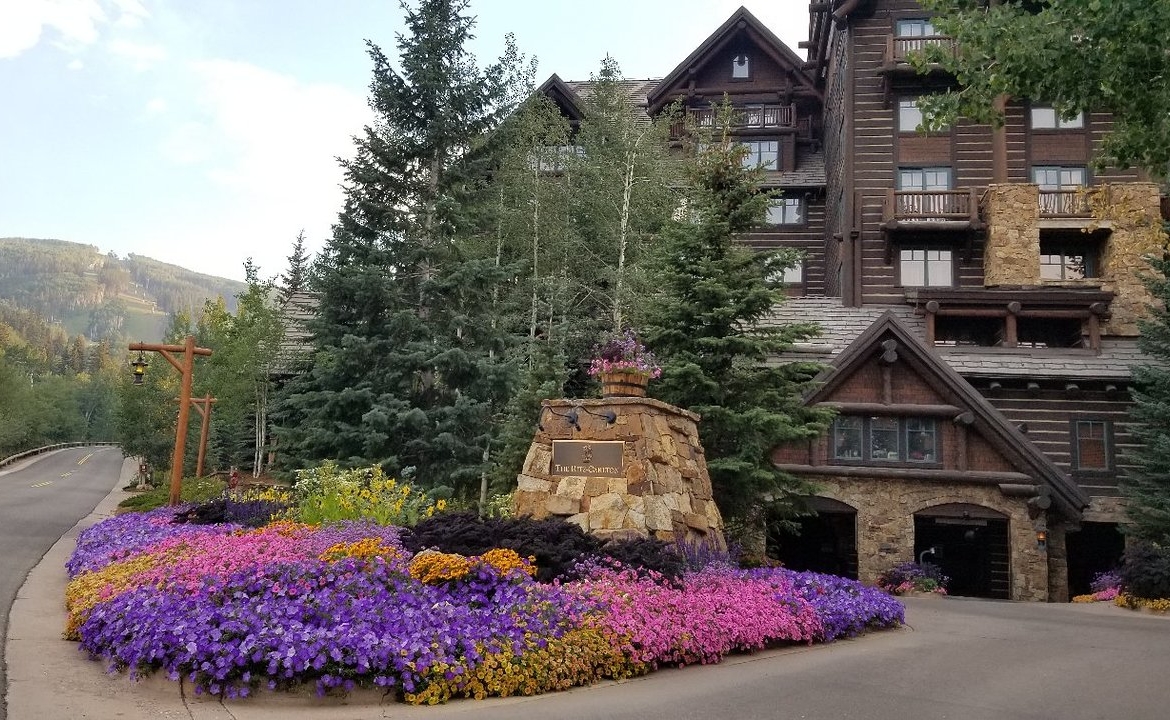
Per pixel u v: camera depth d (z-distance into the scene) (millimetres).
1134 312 27047
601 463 11703
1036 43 8727
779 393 15633
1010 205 28281
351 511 13852
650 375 12445
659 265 16719
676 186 29484
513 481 17156
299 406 22641
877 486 21984
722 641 8875
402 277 24141
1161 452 21859
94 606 8117
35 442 77188
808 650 9797
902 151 30344
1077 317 26844
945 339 29109
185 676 6629
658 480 11688
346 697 6535
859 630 11133
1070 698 7520
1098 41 8430
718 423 15023
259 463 33281
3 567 12812
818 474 22078
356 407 21797
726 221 15680
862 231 30172
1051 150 29766
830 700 7113
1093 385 25594
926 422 22234
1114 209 10625
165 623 6926
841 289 30719
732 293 15344
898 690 7590
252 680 6469
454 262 24422
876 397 22406
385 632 6992
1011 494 21312
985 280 28953
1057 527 22031
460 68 24875
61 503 27797
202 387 34656
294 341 31578
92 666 7184
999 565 23969
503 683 6977
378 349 22453
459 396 21891
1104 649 10523
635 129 30688
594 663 7676
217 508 15336
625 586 9031
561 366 18266
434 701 6598
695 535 12336
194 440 39875
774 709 6742
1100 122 29688
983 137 30109
